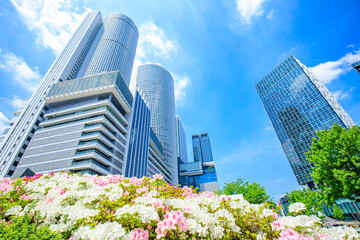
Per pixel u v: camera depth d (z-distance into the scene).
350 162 14.13
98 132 46.03
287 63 107.56
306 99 90.62
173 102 155.75
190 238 3.09
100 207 3.87
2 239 2.66
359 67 44.28
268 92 111.44
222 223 3.47
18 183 5.74
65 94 58.16
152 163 91.50
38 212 3.90
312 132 82.19
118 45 118.62
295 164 82.56
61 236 3.04
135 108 74.31
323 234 3.52
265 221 3.68
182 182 161.12
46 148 46.75
